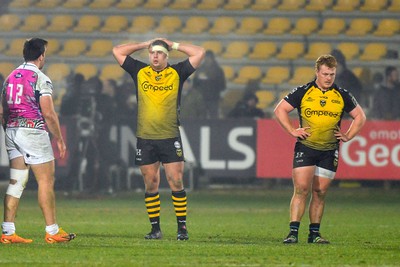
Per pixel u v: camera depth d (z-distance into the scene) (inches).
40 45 1387.8
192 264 1139.9
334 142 1438.2
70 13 3895.2
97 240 1494.8
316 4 3833.7
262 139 2938.0
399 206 2551.7
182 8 3870.6
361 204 2610.7
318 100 1423.5
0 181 2999.5
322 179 1451.8
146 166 1493.6
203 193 2928.2
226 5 3858.3
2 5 3873.0
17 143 1378.0
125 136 2925.7
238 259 1203.2
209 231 1766.7
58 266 1110.4
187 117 2955.2
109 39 3784.5
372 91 3169.3
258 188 3046.3
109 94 2918.3
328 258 1230.3
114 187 2933.1
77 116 2920.8
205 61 3102.9
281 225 1937.7
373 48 3676.2
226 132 2950.3
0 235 1540.4
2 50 3772.1
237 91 3378.4
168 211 2336.4
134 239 1524.4
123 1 3902.6
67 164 2896.2
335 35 3735.2
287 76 3592.5
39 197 1391.5
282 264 1149.7
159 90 1462.8
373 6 3826.3
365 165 2930.6
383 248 1401.3
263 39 3754.9
